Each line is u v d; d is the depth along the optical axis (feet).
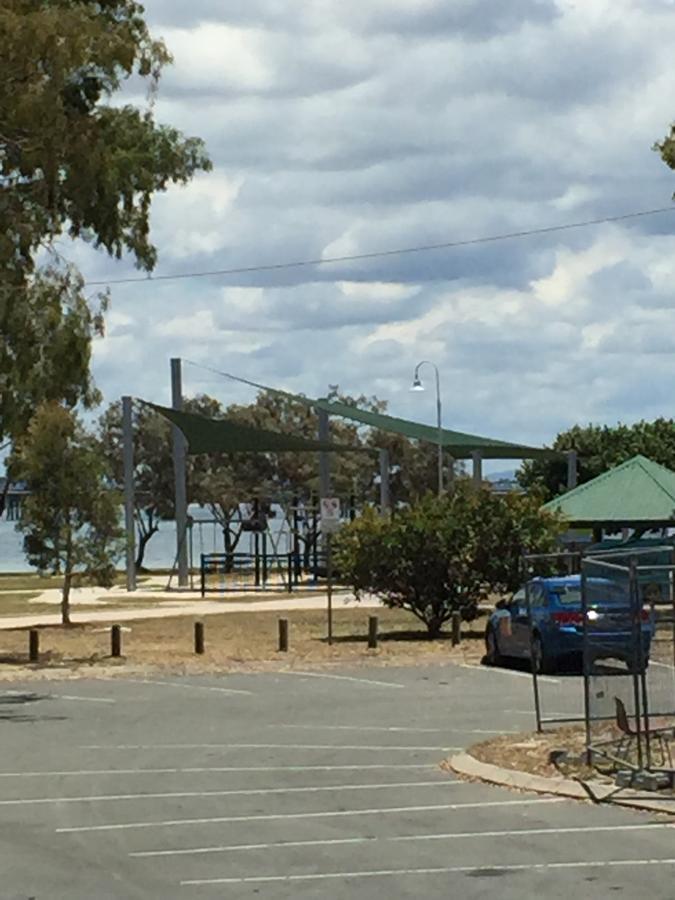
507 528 128.77
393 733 71.72
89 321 109.09
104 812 50.75
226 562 247.29
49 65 97.60
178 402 215.51
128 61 100.07
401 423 210.38
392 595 131.13
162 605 185.37
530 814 48.39
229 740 70.38
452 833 45.29
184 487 222.69
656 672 56.44
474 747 63.52
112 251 110.32
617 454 304.30
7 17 95.55
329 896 37.01
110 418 341.21
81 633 142.72
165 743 69.72
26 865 41.81
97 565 152.87
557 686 91.66
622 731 54.54
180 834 46.26
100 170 101.76
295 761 62.80
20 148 101.76
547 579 99.86
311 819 48.47
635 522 167.53
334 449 203.00
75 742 70.69
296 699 88.43
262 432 195.11
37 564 152.66
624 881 37.91
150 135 112.16
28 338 106.22
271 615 162.30
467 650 117.39
